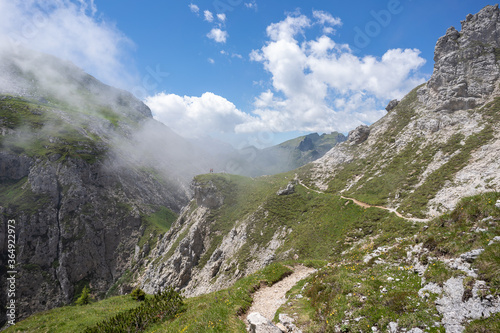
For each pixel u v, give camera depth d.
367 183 94.00
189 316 18.30
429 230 16.53
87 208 166.38
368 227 66.12
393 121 122.81
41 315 31.39
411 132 103.69
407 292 12.70
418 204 64.31
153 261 137.50
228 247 102.31
